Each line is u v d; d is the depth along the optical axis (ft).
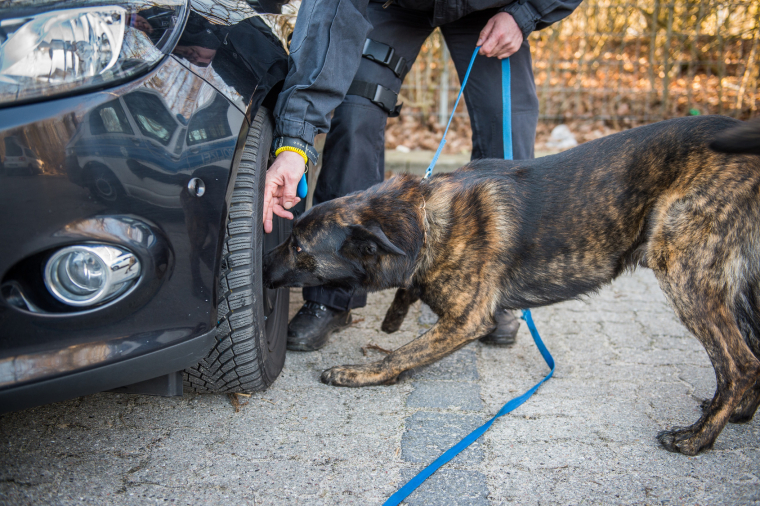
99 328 5.23
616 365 9.05
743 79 21.16
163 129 5.41
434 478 6.25
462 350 9.61
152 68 5.44
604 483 6.25
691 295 7.00
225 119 5.91
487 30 8.70
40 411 7.23
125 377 5.41
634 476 6.38
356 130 9.02
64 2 5.11
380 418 7.46
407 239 7.75
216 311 6.07
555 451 6.80
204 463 6.40
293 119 7.32
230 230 6.48
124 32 5.30
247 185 6.64
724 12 20.81
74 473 6.14
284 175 7.34
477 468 6.44
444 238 7.81
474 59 9.27
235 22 6.75
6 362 4.85
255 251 6.72
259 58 6.84
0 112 4.68
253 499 5.87
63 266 5.02
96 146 5.01
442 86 21.36
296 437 6.96
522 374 8.78
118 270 5.18
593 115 22.56
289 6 8.24
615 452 6.81
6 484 5.89
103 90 5.10
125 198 5.18
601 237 7.68
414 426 7.29
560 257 7.80
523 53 9.45
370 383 8.25
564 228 7.71
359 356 9.29
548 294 8.07
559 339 10.02
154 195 5.35
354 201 8.12
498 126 9.49
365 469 6.40
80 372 5.13
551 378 8.62
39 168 4.77
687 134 7.26
